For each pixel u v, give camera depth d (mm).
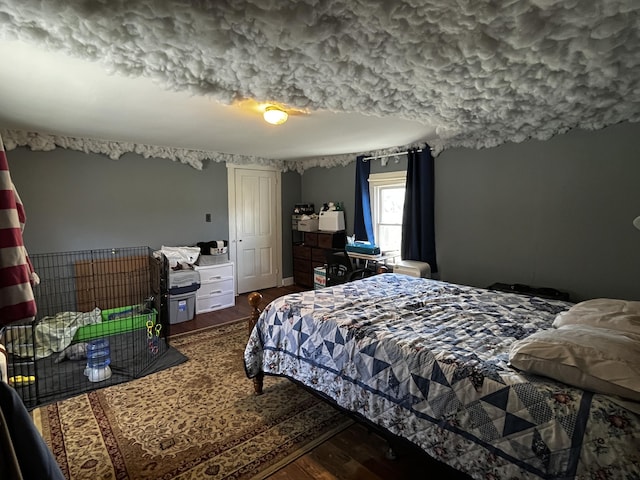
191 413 2324
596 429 1180
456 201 3795
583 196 2920
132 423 2211
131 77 1901
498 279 3521
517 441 1310
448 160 3830
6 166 864
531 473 1265
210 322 4113
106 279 3990
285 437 2096
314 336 2172
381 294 2750
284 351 2357
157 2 1202
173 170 4496
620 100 2314
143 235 4293
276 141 3912
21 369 2770
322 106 2447
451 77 1906
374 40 1486
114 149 3959
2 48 1563
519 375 1421
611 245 2799
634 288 2707
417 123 3016
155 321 3689
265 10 1254
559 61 1689
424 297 2660
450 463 1493
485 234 3586
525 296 2701
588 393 1268
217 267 4559
